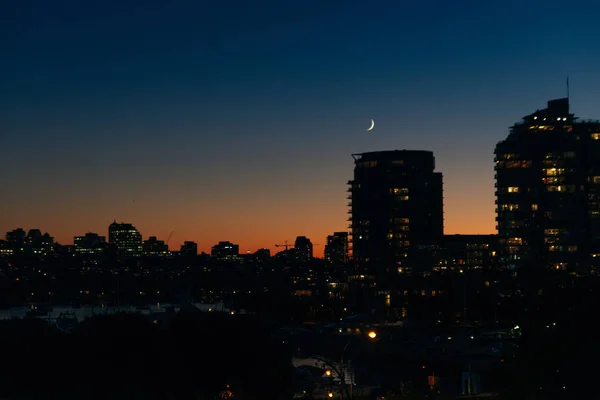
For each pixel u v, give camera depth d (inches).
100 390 4050.2
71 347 4124.0
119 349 4136.3
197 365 4446.4
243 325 4665.4
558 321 4424.2
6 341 4099.4
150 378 4131.4
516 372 4269.2
